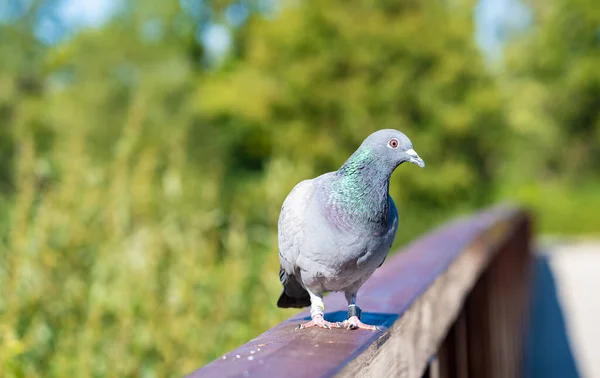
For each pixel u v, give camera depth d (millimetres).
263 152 23156
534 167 37125
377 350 1790
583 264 17781
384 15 16953
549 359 8477
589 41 35438
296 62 17391
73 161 5070
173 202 5363
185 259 4492
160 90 21812
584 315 11023
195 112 21297
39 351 3473
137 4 29344
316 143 16641
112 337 3697
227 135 22000
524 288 10562
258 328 4211
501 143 16703
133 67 27828
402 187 14414
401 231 11344
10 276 3693
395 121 16062
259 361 1476
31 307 3660
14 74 27250
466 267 3738
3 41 29078
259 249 5531
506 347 6094
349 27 16703
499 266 6195
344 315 2314
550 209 27750
